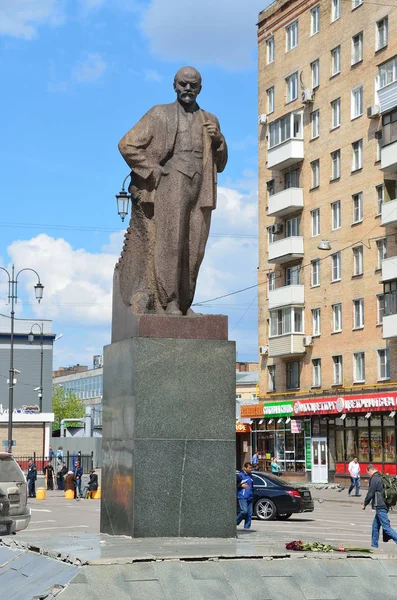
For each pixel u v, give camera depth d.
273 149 50.06
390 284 41.38
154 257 10.52
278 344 49.22
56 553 8.29
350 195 45.19
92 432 73.38
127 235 10.95
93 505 33.25
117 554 8.02
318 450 47.03
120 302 10.71
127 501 9.79
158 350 9.95
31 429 58.78
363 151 44.31
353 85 45.12
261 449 52.19
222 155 10.91
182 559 7.91
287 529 22.53
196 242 10.67
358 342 44.25
